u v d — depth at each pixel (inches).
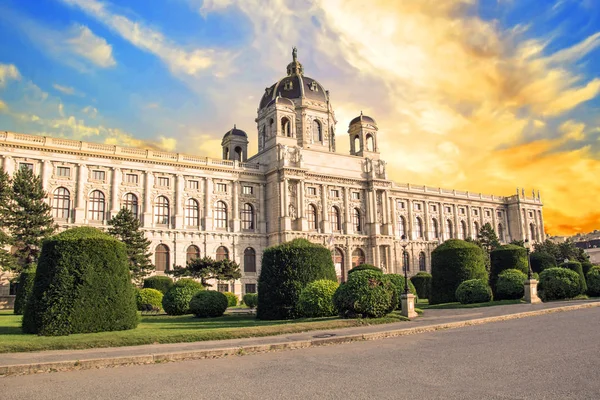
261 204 3878.0
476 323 1309.1
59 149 3085.6
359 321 1291.8
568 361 712.4
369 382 621.3
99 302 1176.2
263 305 1636.3
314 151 4065.0
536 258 2957.7
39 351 896.9
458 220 5270.7
